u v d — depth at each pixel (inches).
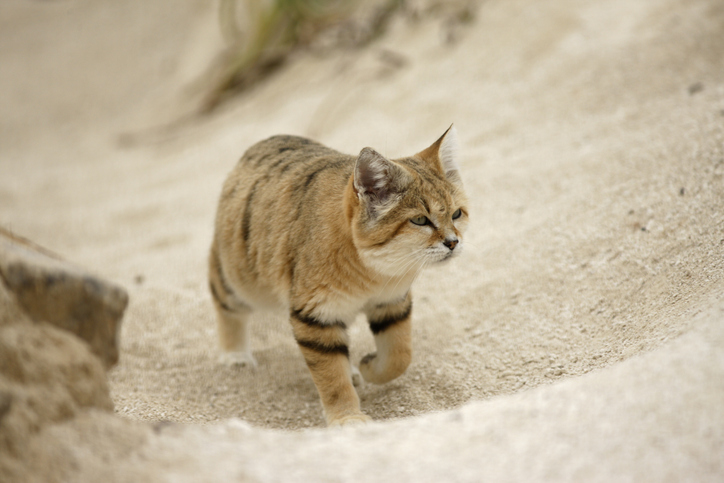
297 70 797.2
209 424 289.6
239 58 868.6
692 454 173.5
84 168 771.4
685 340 222.8
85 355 201.0
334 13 842.2
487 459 183.3
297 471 181.6
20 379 182.4
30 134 932.6
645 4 572.1
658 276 305.4
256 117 737.0
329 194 290.2
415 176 286.7
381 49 714.8
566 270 344.8
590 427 189.3
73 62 1117.1
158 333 383.9
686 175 352.2
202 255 485.1
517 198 425.7
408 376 319.9
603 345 290.5
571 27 590.9
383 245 278.4
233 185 339.3
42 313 196.9
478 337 333.4
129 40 1138.7
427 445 193.2
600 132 452.8
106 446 185.8
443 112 566.9
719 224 307.9
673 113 425.7
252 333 392.2
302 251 284.8
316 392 325.1
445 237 288.4
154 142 796.0
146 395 316.8
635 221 345.7
